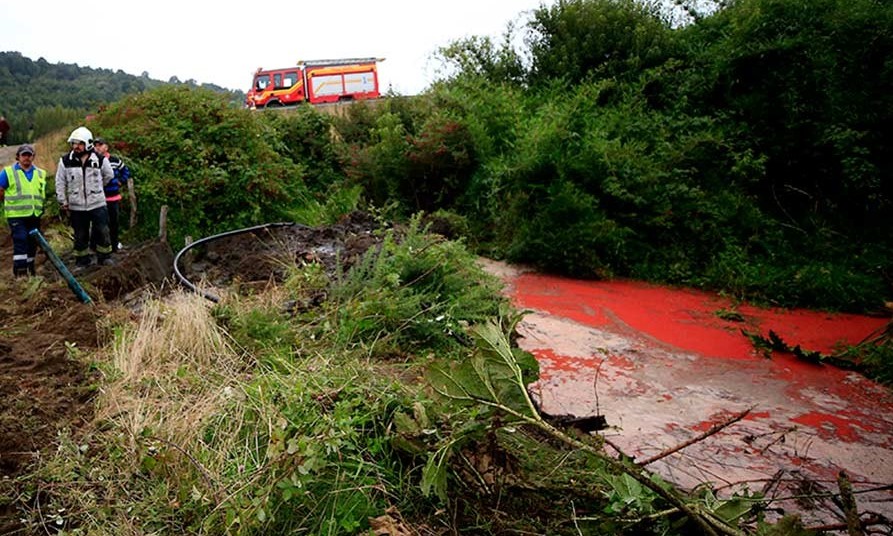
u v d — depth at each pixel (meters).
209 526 2.53
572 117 9.66
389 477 2.83
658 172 8.72
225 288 6.41
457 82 11.99
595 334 6.23
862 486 3.71
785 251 8.17
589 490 2.69
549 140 9.10
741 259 8.07
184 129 11.19
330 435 2.75
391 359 4.36
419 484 2.69
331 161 13.54
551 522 2.64
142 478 2.96
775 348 5.86
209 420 3.24
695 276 8.12
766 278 7.63
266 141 12.71
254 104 27.20
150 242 9.03
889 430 4.41
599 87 10.26
